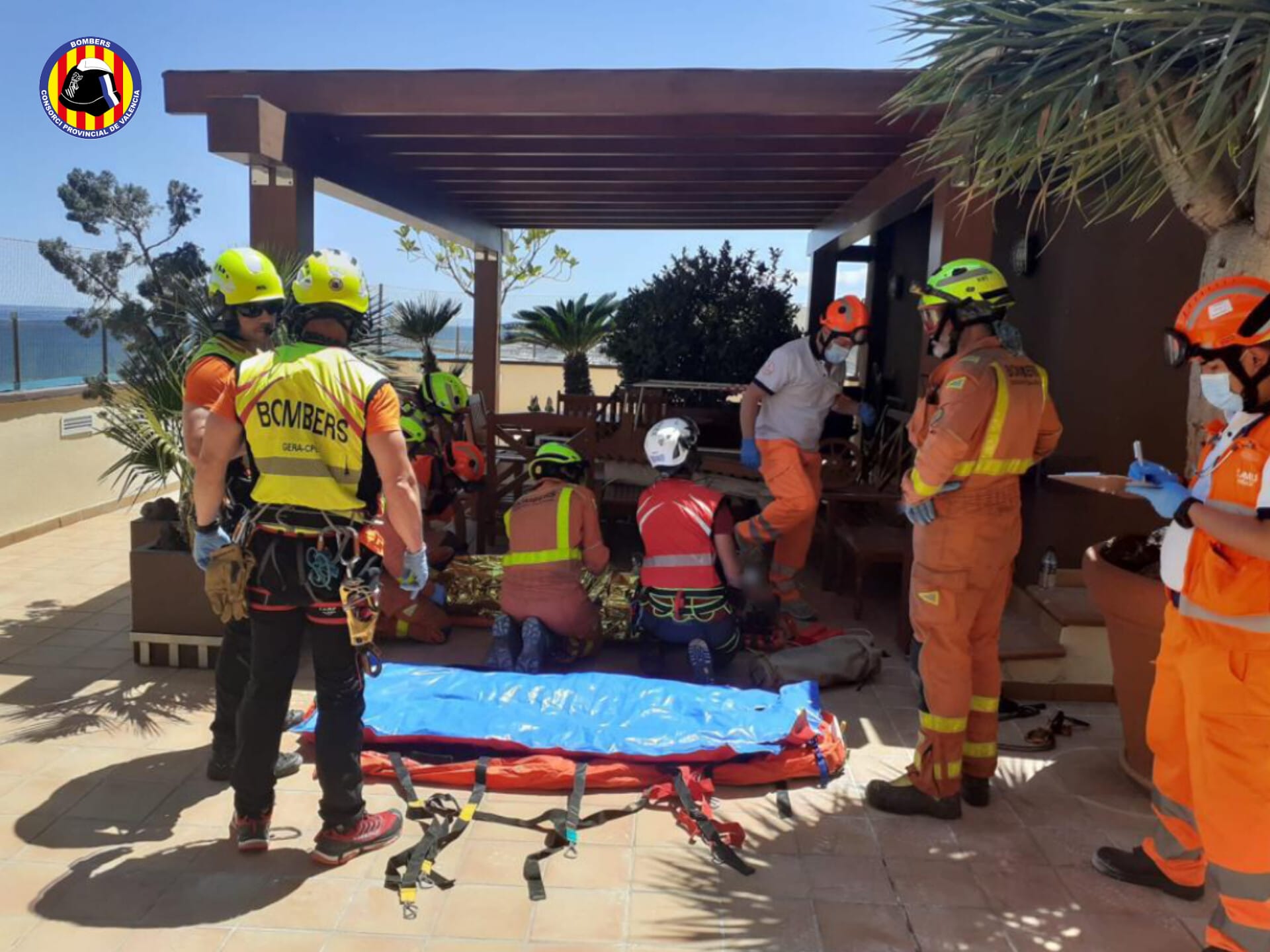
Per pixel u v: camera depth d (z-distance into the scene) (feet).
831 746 12.05
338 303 9.47
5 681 14.19
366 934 8.64
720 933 8.78
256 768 9.68
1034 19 10.96
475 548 22.35
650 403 24.31
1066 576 16.46
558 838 10.15
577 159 22.09
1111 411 16.42
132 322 22.63
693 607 14.47
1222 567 7.92
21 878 9.36
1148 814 11.16
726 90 15.89
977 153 11.85
